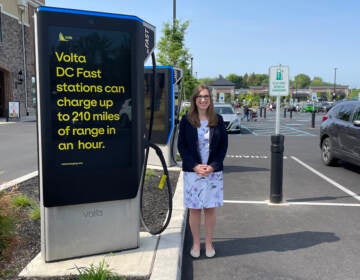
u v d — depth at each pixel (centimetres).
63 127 350
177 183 702
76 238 370
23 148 1280
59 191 352
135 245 394
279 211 583
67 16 341
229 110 2136
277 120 622
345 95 12912
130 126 378
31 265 355
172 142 873
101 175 368
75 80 351
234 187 743
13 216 269
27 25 3366
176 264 358
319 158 1127
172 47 2181
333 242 459
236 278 368
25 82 3341
